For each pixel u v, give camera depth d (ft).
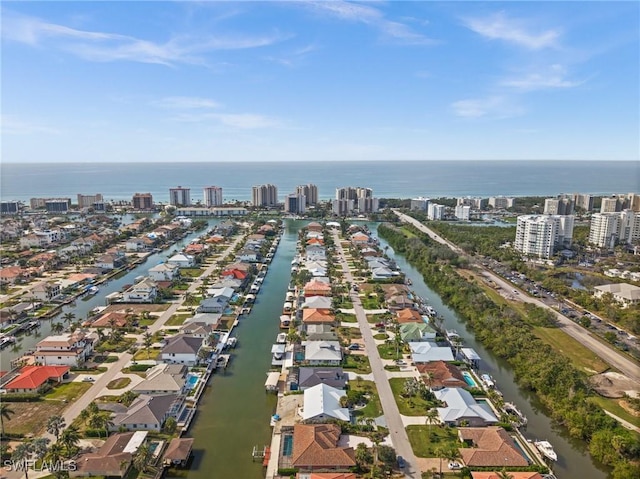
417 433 375.86
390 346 542.98
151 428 376.07
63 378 455.63
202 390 444.14
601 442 353.51
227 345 545.03
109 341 540.93
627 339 572.51
